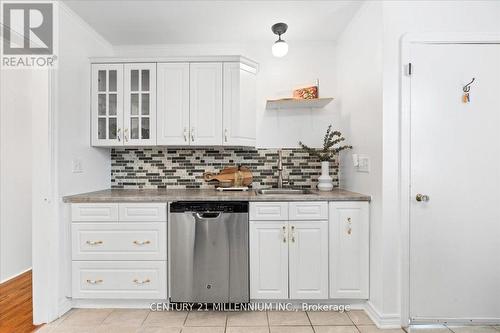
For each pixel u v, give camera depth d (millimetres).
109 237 2191
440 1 1972
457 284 1991
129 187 2875
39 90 2043
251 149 2877
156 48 2934
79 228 2188
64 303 2158
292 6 2260
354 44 2438
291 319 2078
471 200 1982
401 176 1975
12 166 2914
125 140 2574
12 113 2920
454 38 1955
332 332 1920
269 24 2545
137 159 2881
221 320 2066
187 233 2154
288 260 2189
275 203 2189
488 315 1985
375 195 2074
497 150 1981
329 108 2857
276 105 2768
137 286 2191
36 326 1991
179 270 2164
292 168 2869
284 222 2188
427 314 1988
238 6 2250
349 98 2564
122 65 2564
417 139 1978
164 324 2014
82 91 2430
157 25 2541
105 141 2561
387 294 1978
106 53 2838
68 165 2236
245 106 2627
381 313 1980
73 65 2299
